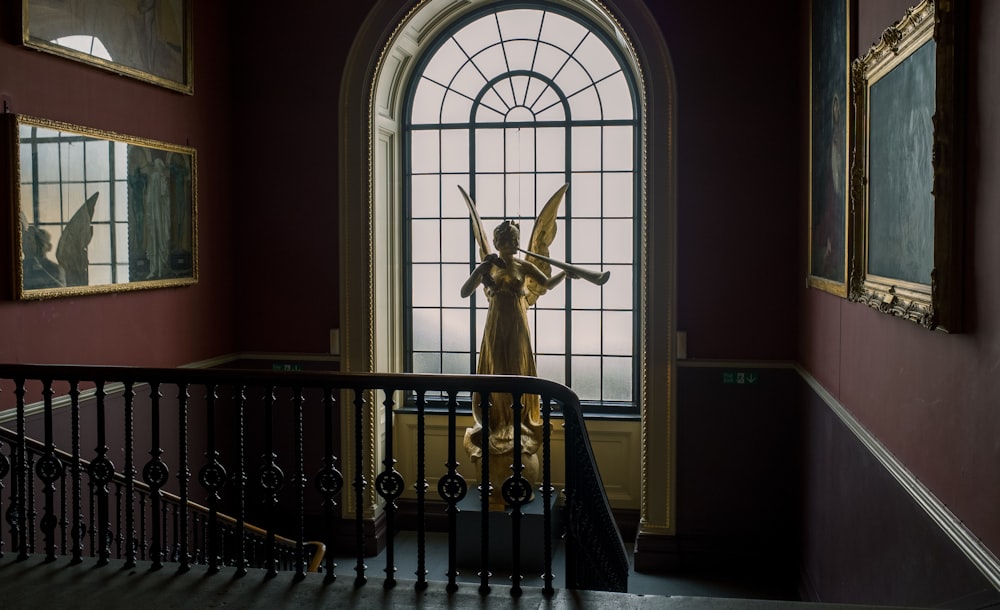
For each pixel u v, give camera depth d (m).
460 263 9.55
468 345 9.57
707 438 7.91
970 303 3.19
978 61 3.12
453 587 3.47
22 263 5.65
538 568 7.95
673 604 3.30
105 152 6.49
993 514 2.92
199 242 7.86
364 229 8.29
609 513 4.57
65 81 6.15
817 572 6.56
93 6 6.33
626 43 7.93
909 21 3.66
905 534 4.02
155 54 7.11
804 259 7.20
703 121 7.76
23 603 3.39
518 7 9.14
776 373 7.78
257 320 8.49
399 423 9.23
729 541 7.91
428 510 9.07
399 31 8.20
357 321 8.34
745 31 7.66
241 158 8.45
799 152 7.51
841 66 5.34
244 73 8.41
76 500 3.82
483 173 9.47
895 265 4.07
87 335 6.37
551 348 9.47
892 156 4.13
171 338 7.40
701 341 7.88
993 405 2.93
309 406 8.39
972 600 2.99
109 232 6.53
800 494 7.44
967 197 3.24
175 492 7.36
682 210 7.84
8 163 5.58
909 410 3.98
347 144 8.26
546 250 8.63
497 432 8.21
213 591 3.49
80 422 6.24
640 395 9.22
